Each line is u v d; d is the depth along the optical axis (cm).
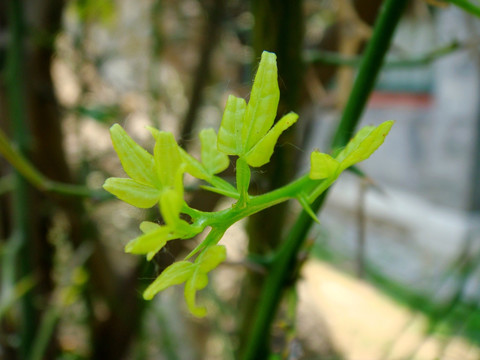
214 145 11
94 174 44
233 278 49
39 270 35
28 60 28
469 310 34
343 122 15
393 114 112
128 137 9
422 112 106
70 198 32
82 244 35
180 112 50
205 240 9
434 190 104
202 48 35
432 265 89
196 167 10
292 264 16
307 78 28
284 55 18
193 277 9
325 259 88
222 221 9
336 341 55
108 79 48
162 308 43
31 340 28
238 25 41
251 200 9
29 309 28
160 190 9
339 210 118
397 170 113
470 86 95
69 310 42
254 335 16
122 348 37
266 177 20
